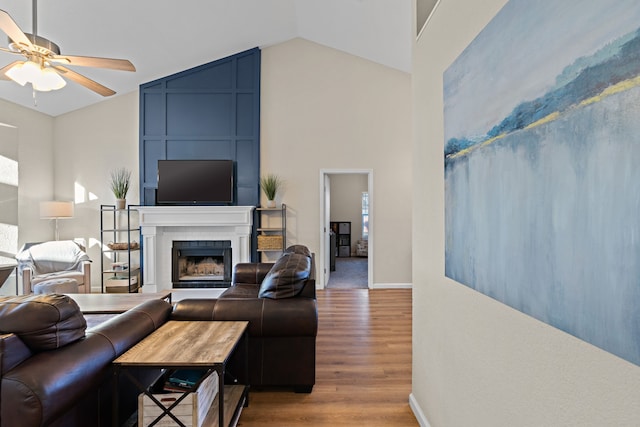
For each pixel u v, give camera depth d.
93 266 5.43
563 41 0.80
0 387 1.14
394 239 5.52
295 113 5.48
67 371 1.24
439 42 1.66
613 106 0.66
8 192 4.67
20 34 2.32
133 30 4.09
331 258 7.39
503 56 1.06
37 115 5.10
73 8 3.49
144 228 5.11
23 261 4.40
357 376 2.59
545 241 0.88
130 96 5.42
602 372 0.70
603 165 0.69
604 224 0.69
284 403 2.22
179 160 5.25
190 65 5.27
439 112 1.67
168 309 2.16
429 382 1.84
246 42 5.16
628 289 0.64
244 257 5.21
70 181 5.39
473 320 1.31
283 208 5.36
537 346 0.92
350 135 5.48
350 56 5.48
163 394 1.58
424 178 1.92
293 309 2.24
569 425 0.80
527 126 0.94
